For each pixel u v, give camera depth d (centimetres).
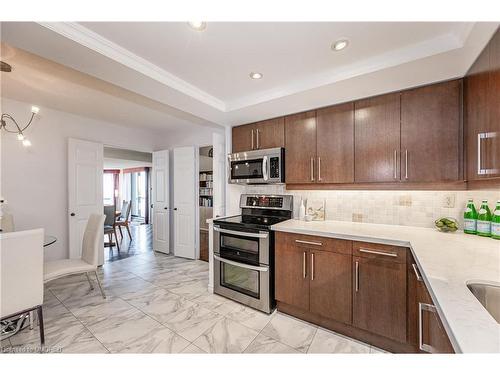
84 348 168
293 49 148
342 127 212
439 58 140
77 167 327
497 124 113
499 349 54
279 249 212
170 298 248
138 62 158
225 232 243
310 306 194
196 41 140
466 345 55
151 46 145
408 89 183
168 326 196
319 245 190
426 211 198
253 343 174
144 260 387
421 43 139
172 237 427
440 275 95
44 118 304
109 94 255
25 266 153
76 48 132
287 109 231
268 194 287
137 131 414
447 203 189
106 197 996
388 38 136
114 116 339
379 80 169
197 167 396
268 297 214
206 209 405
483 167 129
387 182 197
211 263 262
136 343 174
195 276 313
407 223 206
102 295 248
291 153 243
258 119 265
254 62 163
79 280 298
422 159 176
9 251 146
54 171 312
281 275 210
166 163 424
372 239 165
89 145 341
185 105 221
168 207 423
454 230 176
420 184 186
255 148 271
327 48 146
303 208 252
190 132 408
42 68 198
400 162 185
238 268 237
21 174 285
